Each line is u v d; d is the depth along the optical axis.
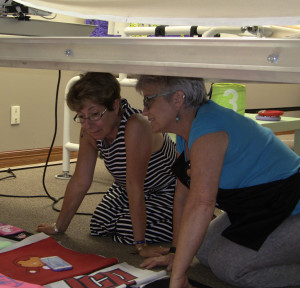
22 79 3.19
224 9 0.99
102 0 1.12
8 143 3.19
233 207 1.40
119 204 1.88
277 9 0.93
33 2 1.29
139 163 1.54
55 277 1.28
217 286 1.46
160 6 1.06
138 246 1.63
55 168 3.12
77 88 1.43
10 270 1.31
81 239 1.82
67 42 1.11
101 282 1.26
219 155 1.19
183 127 1.28
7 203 2.27
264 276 1.42
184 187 1.48
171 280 1.19
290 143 4.71
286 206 1.35
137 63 1.01
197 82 1.23
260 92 5.30
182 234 1.18
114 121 1.54
